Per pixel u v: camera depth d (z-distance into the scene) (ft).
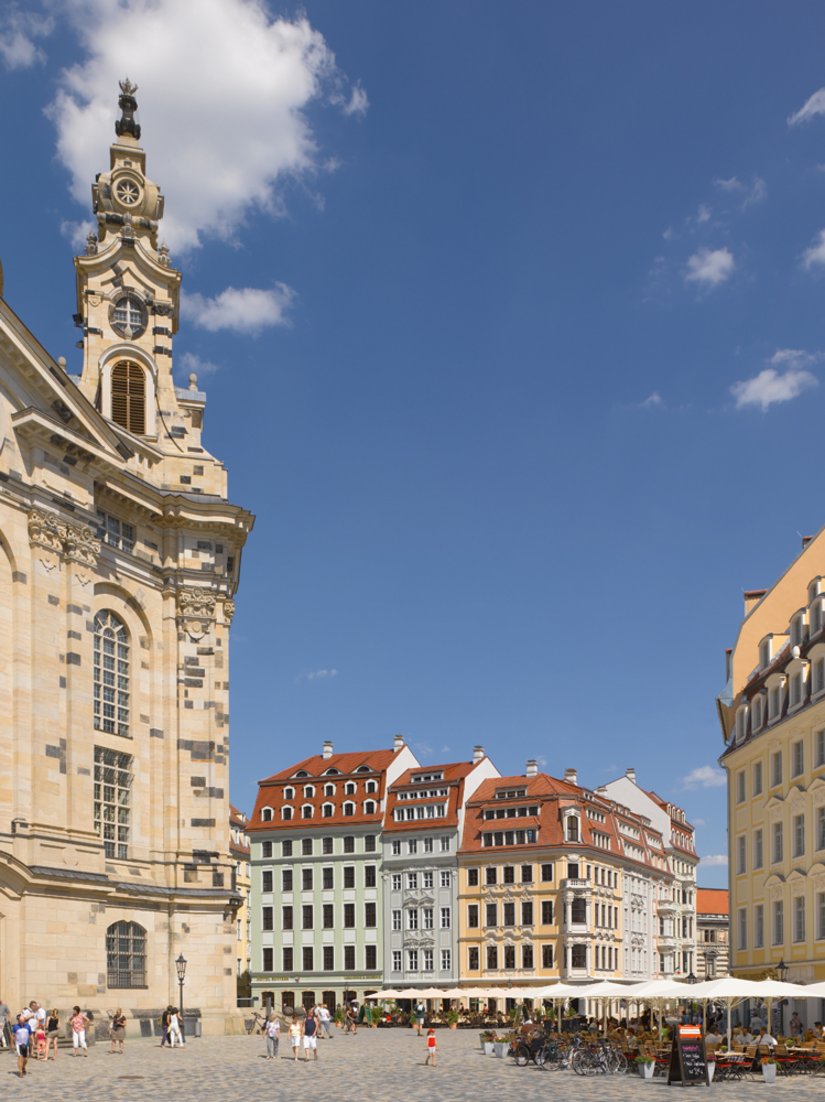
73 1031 155.74
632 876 425.69
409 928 391.04
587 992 174.09
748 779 216.74
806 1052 142.82
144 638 211.41
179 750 210.79
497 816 387.55
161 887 202.39
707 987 139.13
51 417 181.27
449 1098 110.42
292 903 409.69
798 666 193.16
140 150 241.76
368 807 406.00
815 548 232.53
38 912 166.40
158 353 231.91
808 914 182.91
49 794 173.99
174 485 223.30
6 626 173.58
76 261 230.07
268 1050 164.66
